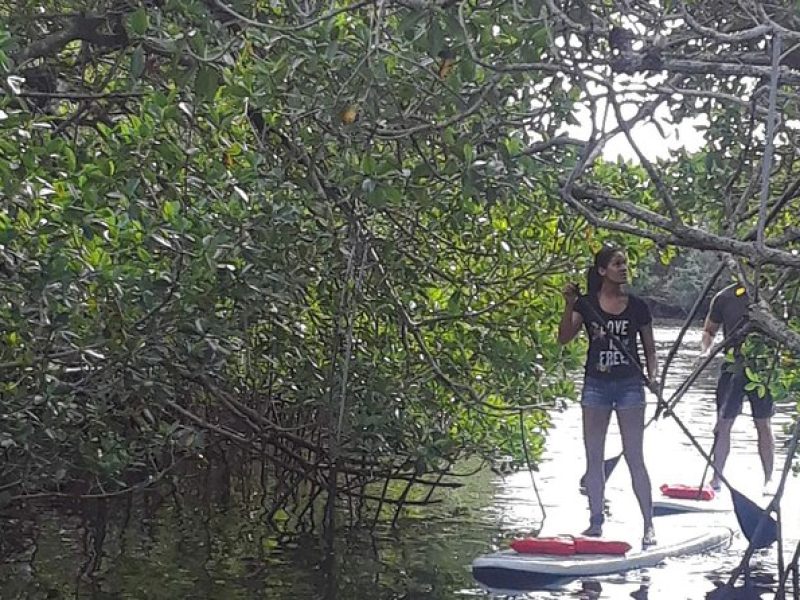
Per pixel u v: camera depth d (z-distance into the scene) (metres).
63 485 8.27
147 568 6.59
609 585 6.42
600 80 4.11
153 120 6.02
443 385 7.93
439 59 5.37
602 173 7.48
